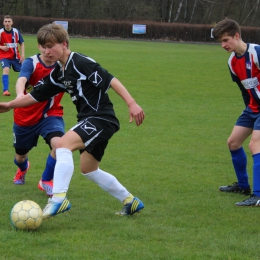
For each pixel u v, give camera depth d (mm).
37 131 10992
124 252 7516
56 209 8469
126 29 87750
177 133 19109
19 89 10383
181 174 13320
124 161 14594
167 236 8336
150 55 56531
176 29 87875
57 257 7250
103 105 8773
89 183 12141
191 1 112125
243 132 11180
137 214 9609
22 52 26875
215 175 13336
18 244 7742
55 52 8484
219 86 34219
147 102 26531
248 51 10367
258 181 10461
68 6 106562
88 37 86750
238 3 110000
